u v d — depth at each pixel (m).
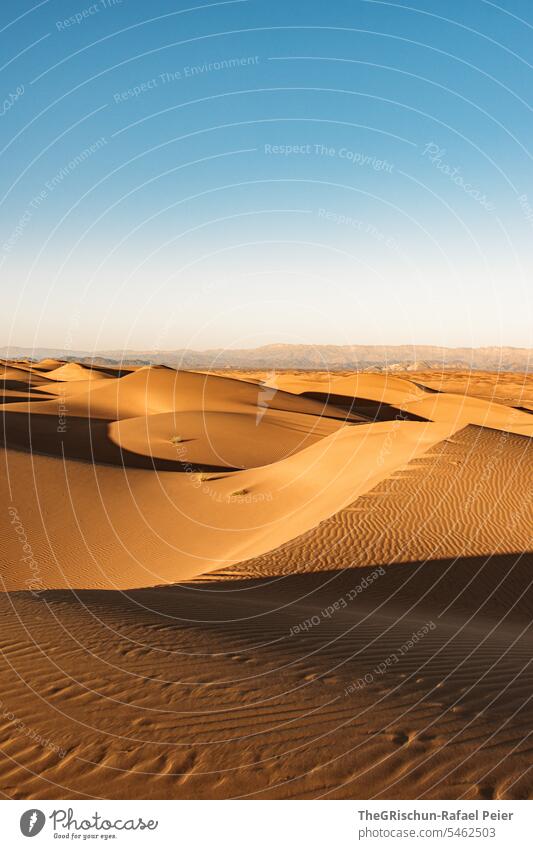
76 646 7.17
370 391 89.19
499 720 5.36
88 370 122.25
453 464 21.45
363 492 20.22
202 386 68.62
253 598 12.20
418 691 6.06
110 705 5.55
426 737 4.98
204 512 25.94
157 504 27.05
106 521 24.45
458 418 56.81
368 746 4.82
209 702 5.62
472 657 7.56
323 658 7.13
